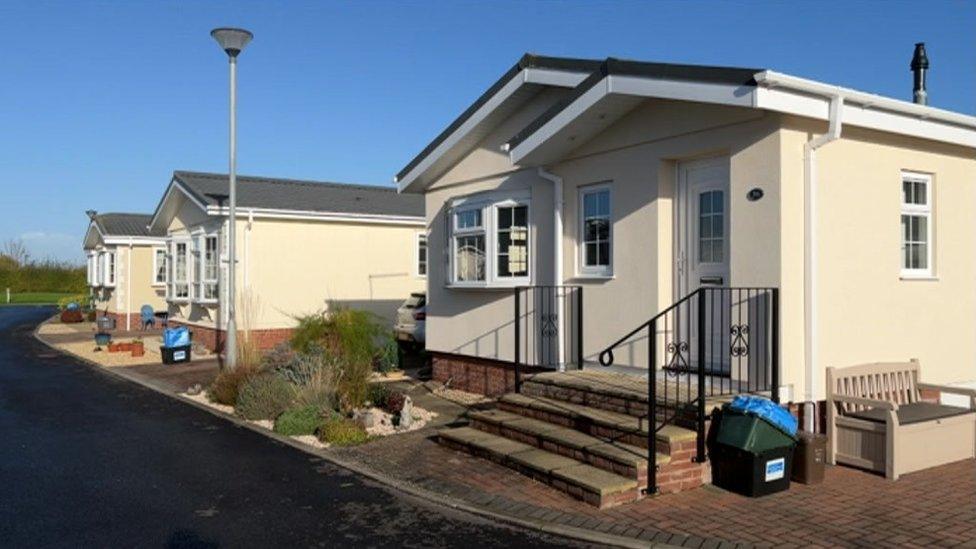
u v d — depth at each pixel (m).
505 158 11.16
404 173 12.96
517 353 9.31
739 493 6.58
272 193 20.38
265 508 6.46
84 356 18.59
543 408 8.23
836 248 7.85
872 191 8.25
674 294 8.66
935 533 5.59
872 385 8.01
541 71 10.11
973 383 9.47
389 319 20.70
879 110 7.78
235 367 12.24
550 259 10.34
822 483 6.86
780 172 7.33
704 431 6.80
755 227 7.55
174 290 22.00
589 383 8.39
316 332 12.23
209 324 19.53
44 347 21.36
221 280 18.48
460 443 8.23
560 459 7.25
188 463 7.96
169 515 6.29
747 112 7.56
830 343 7.78
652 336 6.61
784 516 6.00
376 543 5.63
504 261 11.23
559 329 10.00
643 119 8.78
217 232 18.73
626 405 7.68
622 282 9.12
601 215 9.54
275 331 18.77
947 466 7.38
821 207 7.70
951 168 9.23
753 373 7.54
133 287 28.19
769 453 6.52
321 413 9.75
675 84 7.51
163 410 11.11
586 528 5.82
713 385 7.66
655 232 8.66
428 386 12.65
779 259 7.33
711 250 8.33
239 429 9.69
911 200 8.91
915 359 8.42
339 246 19.91
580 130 9.20
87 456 8.28
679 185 8.66
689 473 6.74
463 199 11.95
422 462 7.85
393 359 14.64
